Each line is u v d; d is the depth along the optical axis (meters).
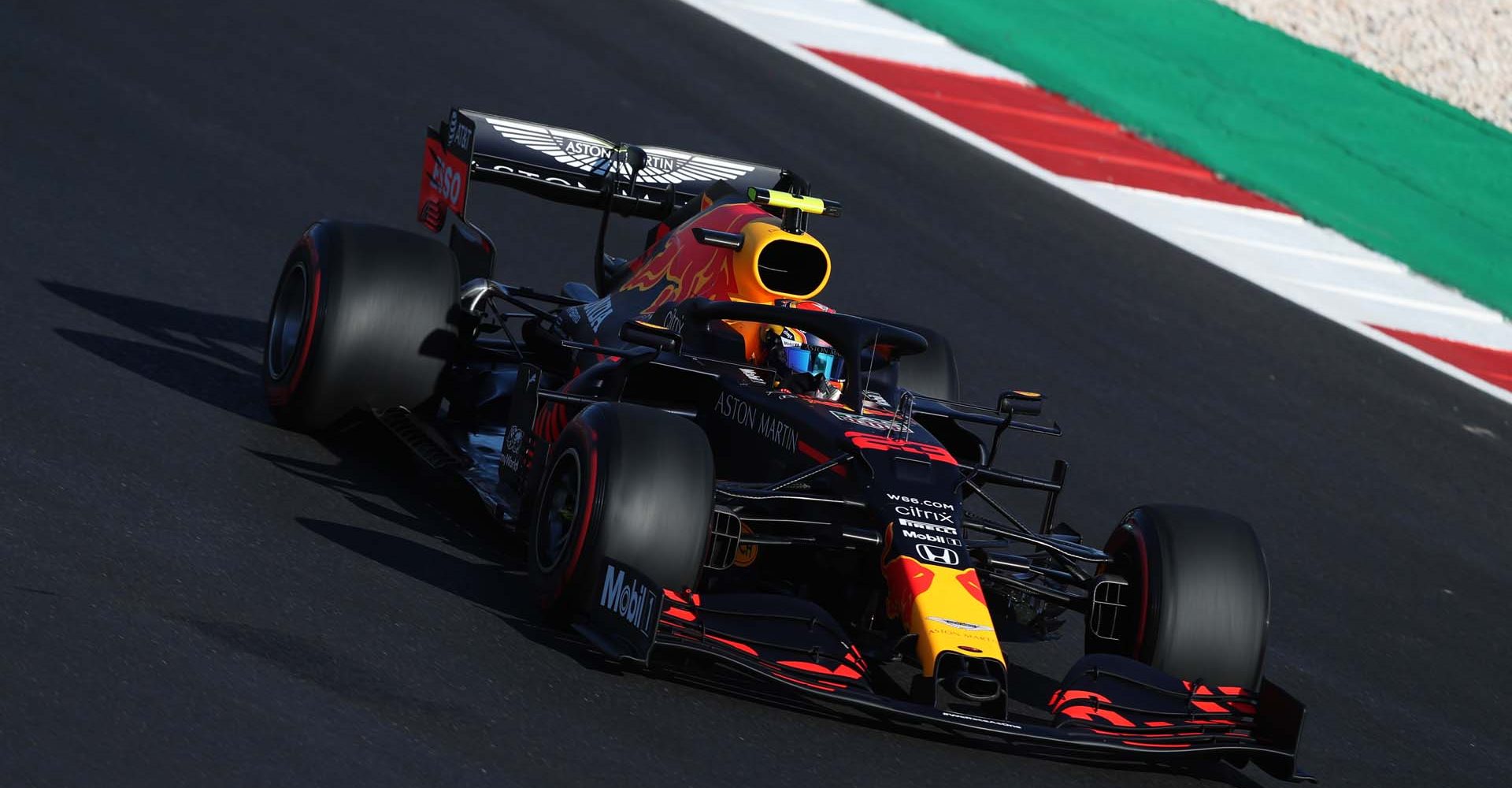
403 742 17.59
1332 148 67.19
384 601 21.42
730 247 25.56
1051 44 71.31
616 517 20.67
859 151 56.31
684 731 19.38
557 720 18.92
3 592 18.98
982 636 20.14
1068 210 56.12
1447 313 55.88
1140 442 40.00
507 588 23.08
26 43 48.19
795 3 70.62
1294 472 40.75
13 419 25.02
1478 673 30.92
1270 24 77.69
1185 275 53.25
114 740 16.44
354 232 27.19
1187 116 67.19
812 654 20.02
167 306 33.25
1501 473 44.50
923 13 72.19
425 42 56.44
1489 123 72.56
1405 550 37.50
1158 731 20.42
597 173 31.36
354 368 26.48
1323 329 51.69
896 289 46.03
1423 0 82.50
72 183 39.06
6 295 31.28
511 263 41.22
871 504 21.72
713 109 56.56
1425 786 24.50
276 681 18.39
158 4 54.34
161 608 19.61
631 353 24.23
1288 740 20.62
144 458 24.78
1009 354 43.56
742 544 22.25
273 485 25.00
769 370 24.48
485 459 26.80
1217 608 22.19
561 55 58.16
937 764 20.20
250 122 46.47
